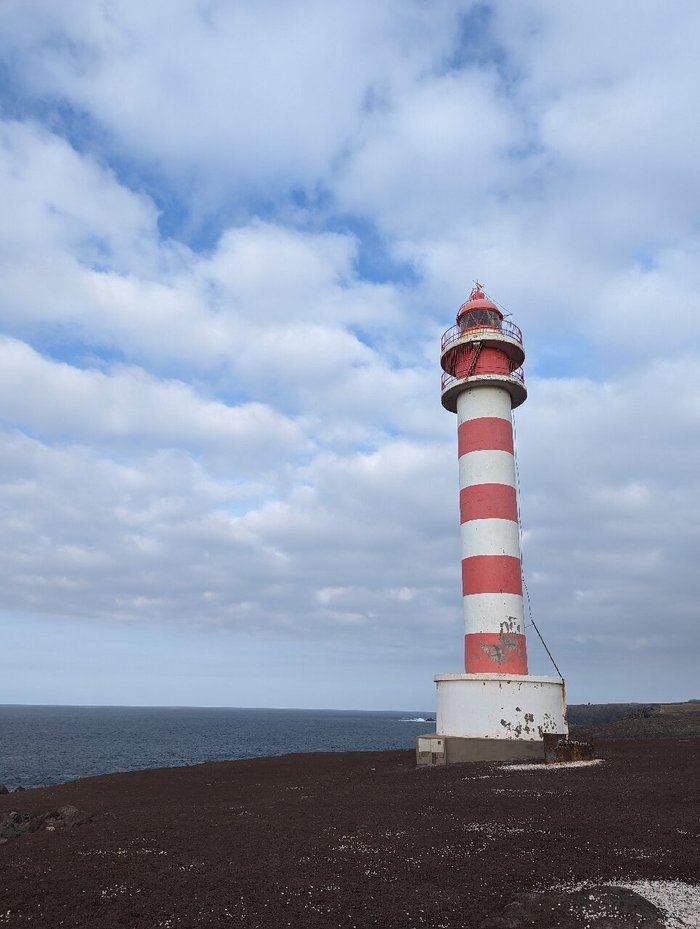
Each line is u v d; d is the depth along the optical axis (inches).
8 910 375.2
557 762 1026.7
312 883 414.9
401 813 634.8
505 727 1153.4
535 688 1170.0
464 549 1318.9
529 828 533.3
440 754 1162.6
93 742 4023.1
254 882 420.5
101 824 669.9
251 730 6043.3
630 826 529.7
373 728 7096.5
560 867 427.2
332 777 1135.6
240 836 561.0
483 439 1347.2
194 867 459.8
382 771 1176.2
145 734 5039.4
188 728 6245.1
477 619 1259.2
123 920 357.7
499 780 860.6
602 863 433.7
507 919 332.8
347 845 507.8
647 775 844.0
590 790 725.3
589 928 320.8
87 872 451.8
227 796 932.6
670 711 2903.5
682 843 475.2
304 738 4749.0
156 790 1064.8
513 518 1317.7
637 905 343.9
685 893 369.4
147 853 505.0
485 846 484.4
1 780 2071.9
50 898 395.5
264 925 347.9
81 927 348.2
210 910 371.9
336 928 341.4
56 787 1218.0
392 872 432.5
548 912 339.6
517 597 1272.1
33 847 542.9
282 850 501.4
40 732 5201.8
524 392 1401.3
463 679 1194.6
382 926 342.6
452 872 426.9
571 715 4596.5
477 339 1365.7
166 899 391.5
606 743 1565.0
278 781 1122.0
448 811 627.5
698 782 764.6
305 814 669.9
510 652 1233.4
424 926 340.5
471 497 1325.0
